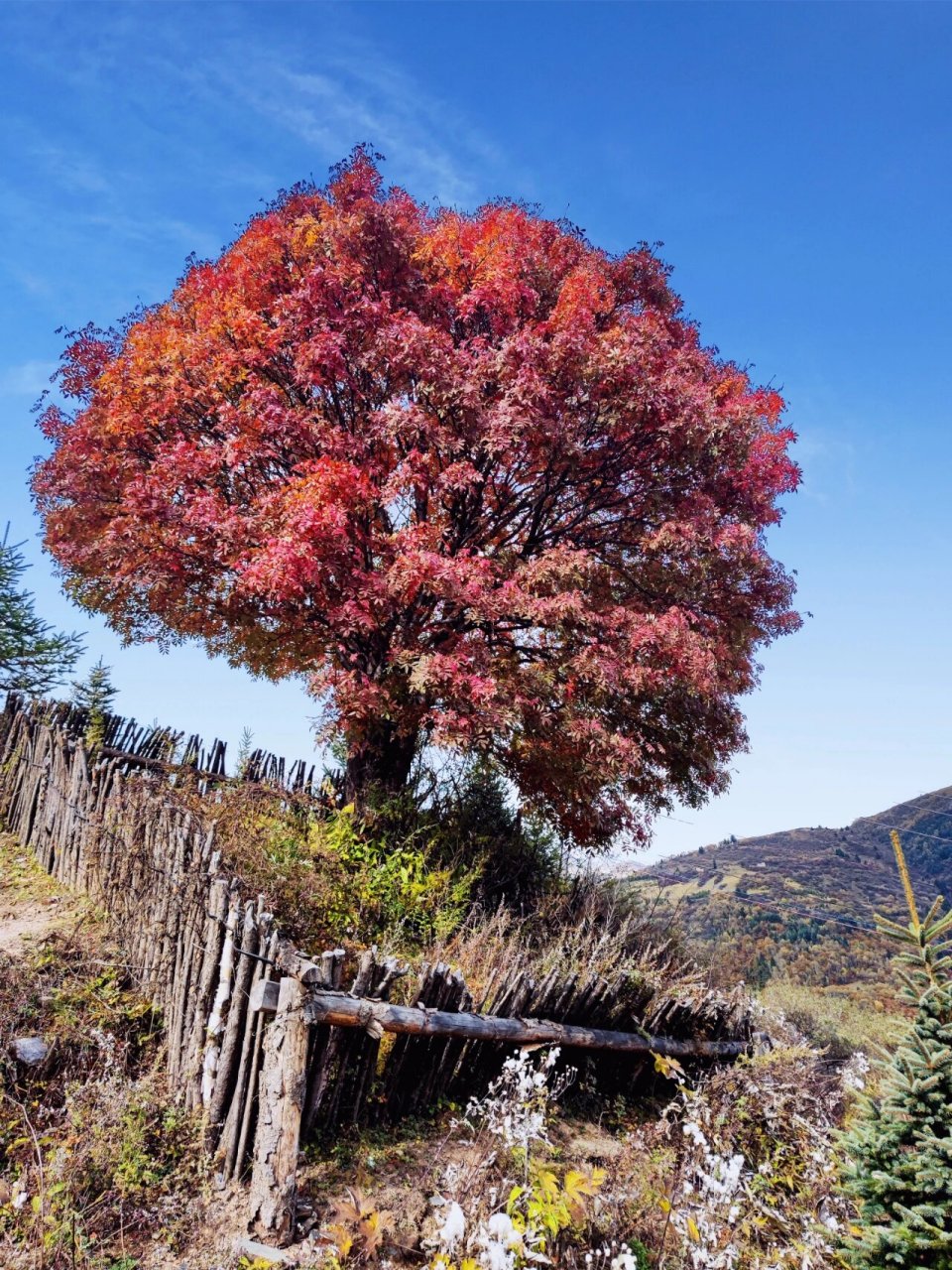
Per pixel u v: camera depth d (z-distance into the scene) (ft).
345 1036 14.71
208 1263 11.35
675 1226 14.06
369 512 32.22
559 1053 19.62
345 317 33.04
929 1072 12.71
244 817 23.90
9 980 16.74
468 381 31.17
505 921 25.20
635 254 41.60
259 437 33.40
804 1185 17.54
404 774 36.06
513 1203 12.07
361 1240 11.83
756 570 36.17
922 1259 11.70
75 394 40.24
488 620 31.37
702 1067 24.82
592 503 37.68
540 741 31.78
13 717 32.12
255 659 40.88
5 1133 13.34
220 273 37.06
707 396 34.35
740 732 37.83
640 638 29.86
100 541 33.40
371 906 21.79
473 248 37.22
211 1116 13.56
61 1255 11.16
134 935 18.42
